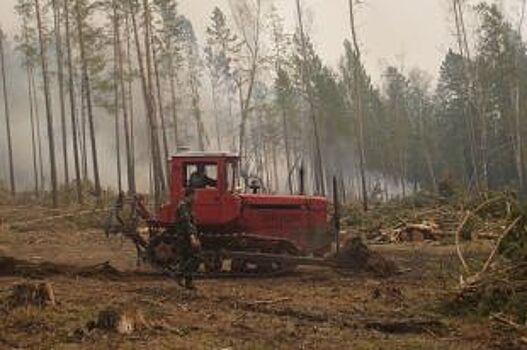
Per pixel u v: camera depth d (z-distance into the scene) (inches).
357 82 1713.8
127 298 461.4
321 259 624.1
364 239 1019.3
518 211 458.3
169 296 479.2
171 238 624.4
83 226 1246.3
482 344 348.2
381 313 426.3
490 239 738.8
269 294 500.4
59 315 390.6
